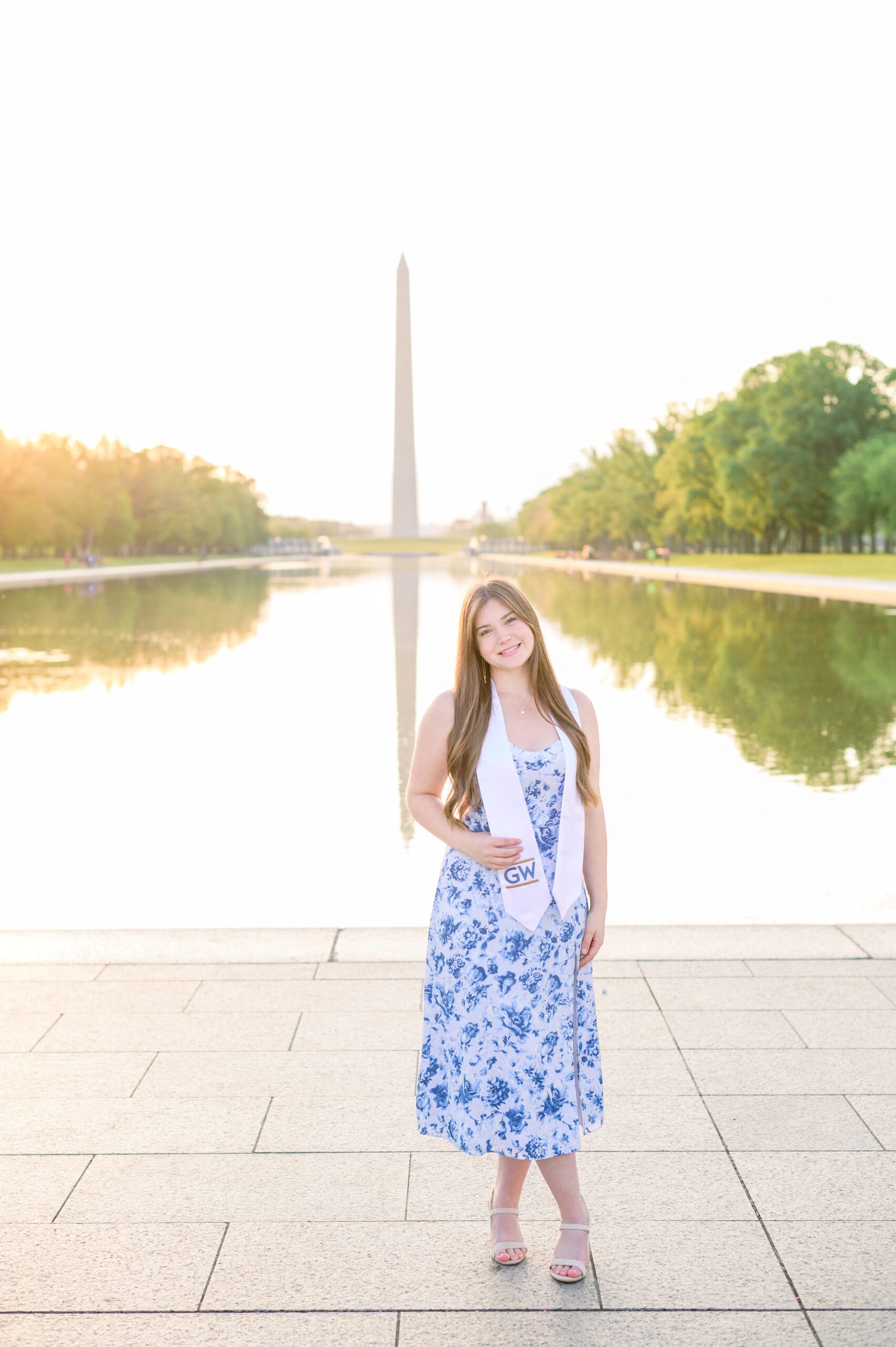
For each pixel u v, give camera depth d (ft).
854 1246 9.10
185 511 338.34
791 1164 10.25
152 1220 9.50
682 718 40.88
